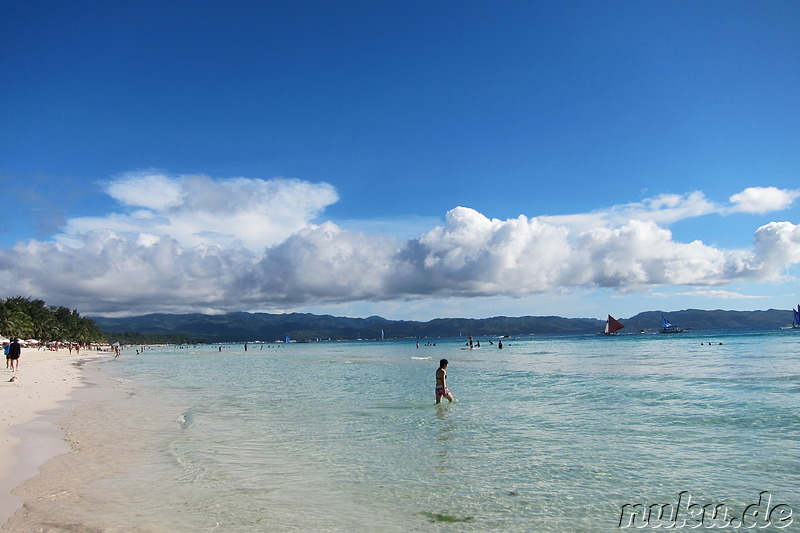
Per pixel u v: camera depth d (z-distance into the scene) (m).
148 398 22.41
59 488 8.63
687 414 15.32
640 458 10.37
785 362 36.88
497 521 7.16
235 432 13.89
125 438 12.98
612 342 122.88
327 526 6.95
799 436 11.83
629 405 17.61
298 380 32.97
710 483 8.64
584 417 15.42
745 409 15.71
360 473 9.68
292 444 12.30
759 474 9.02
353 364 54.66
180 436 13.28
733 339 110.69
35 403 19.72
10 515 7.30
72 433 13.60
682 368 34.34
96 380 34.19
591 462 10.16
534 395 21.34
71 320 193.25
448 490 8.59
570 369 36.91
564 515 7.38
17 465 10.16
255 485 8.90
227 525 6.95
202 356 101.56
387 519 7.24
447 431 13.76
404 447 11.88
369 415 16.77
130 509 7.58
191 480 9.17
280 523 7.05
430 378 31.98
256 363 62.78
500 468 9.89
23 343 117.00
